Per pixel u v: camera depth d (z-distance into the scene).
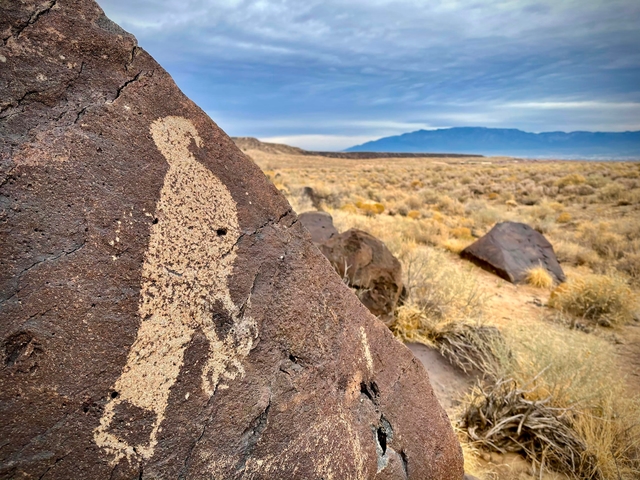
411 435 1.61
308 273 1.36
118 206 0.97
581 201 17.12
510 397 2.97
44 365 0.86
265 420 1.18
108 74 1.01
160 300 1.01
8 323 0.83
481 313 5.02
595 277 6.07
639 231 10.62
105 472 0.92
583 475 2.60
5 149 0.86
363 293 3.94
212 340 1.10
